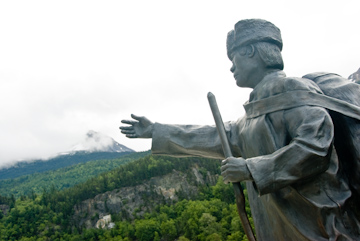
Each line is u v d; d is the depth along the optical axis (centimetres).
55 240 9762
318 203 287
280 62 359
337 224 284
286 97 311
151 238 8512
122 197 11550
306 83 316
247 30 364
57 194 12456
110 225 10194
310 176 285
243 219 321
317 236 288
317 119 290
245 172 289
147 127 434
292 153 281
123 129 445
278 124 312
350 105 308
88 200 11800
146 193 11444
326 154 278
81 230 10488
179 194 10838
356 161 305
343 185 299
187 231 7338
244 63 364
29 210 11369
